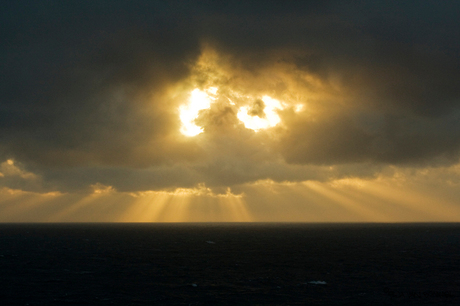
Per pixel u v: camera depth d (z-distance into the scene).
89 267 81.62
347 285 63.19
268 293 57.66
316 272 75.62
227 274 73.56
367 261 92.19
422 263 88.44
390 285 62.88
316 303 51.97
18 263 86.75
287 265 85.56
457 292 57.97
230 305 51.31
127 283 64.62
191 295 56.47
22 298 54.06
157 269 79.50
